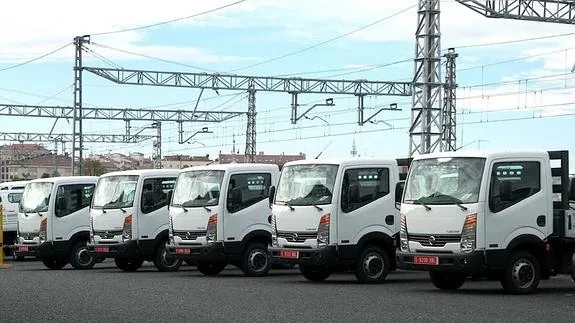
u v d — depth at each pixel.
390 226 20.33
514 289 17.02
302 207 20.12
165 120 68.31
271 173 23.08
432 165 17.61
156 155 71.19
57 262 28.00
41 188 27.47
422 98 33.50
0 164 122.50
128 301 15.87
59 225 26.88
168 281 20.83
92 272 25.00
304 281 20.86
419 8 33.75
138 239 24.80
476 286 19.42
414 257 17.39
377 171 20.36
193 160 105.06
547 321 12.97
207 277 22.42
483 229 16.69
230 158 76.56
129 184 25.22
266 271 22.83
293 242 20.23
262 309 14.50
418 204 17.48
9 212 32.38
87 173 104.31
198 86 51.09
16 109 65.12
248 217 22.64
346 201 19.89
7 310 14.53
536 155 17.38
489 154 16.98
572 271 17.62
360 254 20.00
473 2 33.38
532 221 17.17
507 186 16.83
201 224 22.55
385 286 19.28
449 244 16.92
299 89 52.53
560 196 17.45
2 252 28.03
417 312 14.05
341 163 20.02
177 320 13.12
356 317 13.41
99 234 25.41
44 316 13.71
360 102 54.03
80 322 12.99
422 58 33.69
